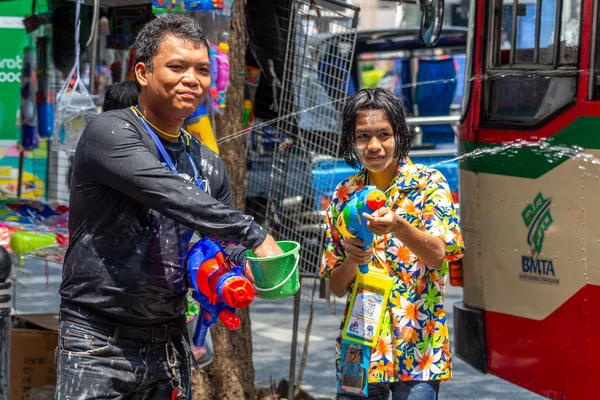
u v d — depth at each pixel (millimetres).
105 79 6230
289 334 9062
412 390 3664
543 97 4875
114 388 3064
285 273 2936
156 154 3059
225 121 5406
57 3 6578
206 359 4676
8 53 8266
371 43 14016
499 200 5160
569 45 4734
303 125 5922
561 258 4738
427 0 5871
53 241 5062
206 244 3061
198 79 3043
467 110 5488
